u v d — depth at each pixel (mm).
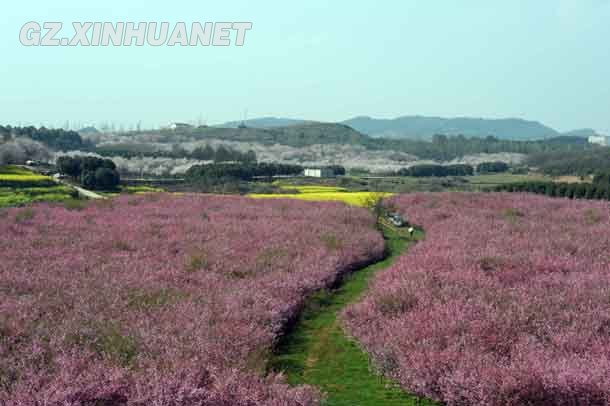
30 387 11156
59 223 36344
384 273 23312
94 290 19172
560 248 28812
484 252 25531
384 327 16172
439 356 13172
